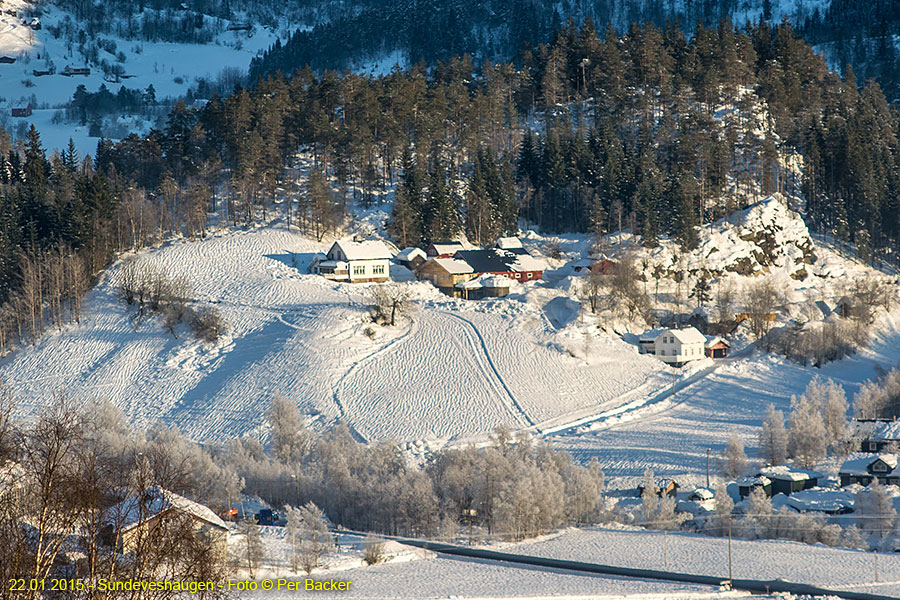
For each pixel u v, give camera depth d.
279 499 143.25
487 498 138.12
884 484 145.00
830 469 156.12
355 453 151.50
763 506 133.75
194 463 136.62
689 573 112.88
